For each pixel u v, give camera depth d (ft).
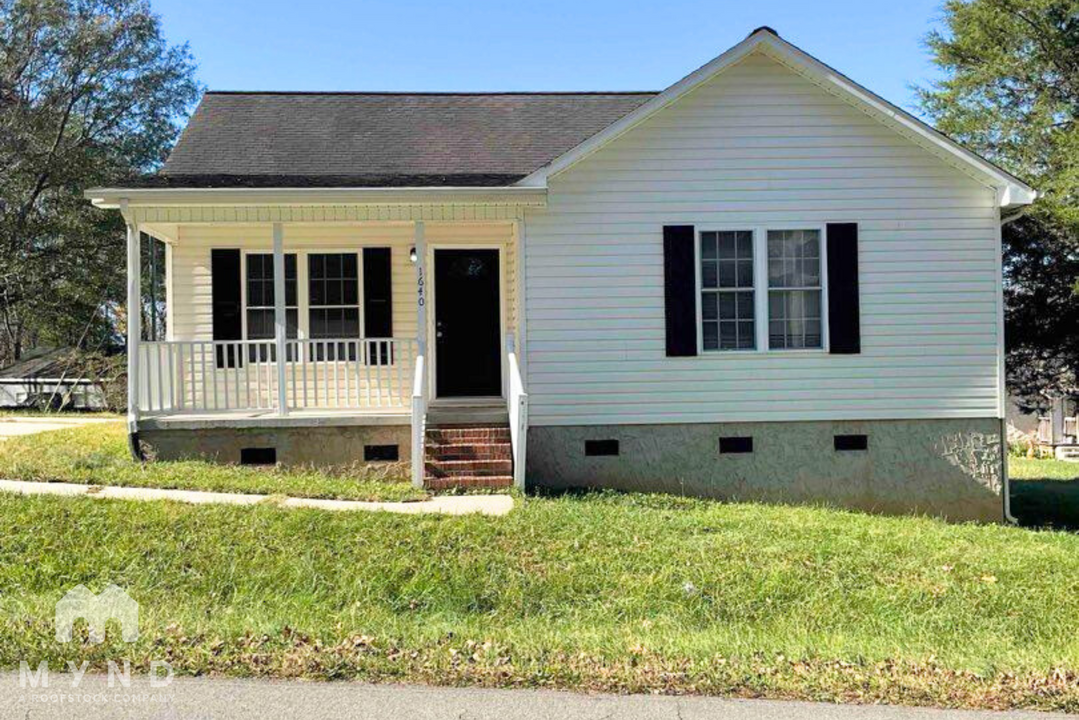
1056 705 15.74
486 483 34.06
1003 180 38.42
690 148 38.78
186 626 19.29
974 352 39.29
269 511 27.84
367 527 26.78
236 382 38.37
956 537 30.83
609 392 38.73
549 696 15.79
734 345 38.96
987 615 22.65
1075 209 57.72
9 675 16.35
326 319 43.47
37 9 100.32
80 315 104.99
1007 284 61.98
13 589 22.66
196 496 29.89
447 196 36.19
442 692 15.87
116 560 24.23
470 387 44.42
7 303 102.58
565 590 23.36
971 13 78.89
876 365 39.11
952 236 39.22
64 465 34.04
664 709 15.30
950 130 79.05
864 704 15.70
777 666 17.33
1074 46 73.87
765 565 25.14
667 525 29.19
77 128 106.93
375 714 14.85
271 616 21.09
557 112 49.52
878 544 28.09
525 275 38.45
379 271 43.42
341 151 43.19
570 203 38.55
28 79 103.35
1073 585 24.75
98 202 35.24
